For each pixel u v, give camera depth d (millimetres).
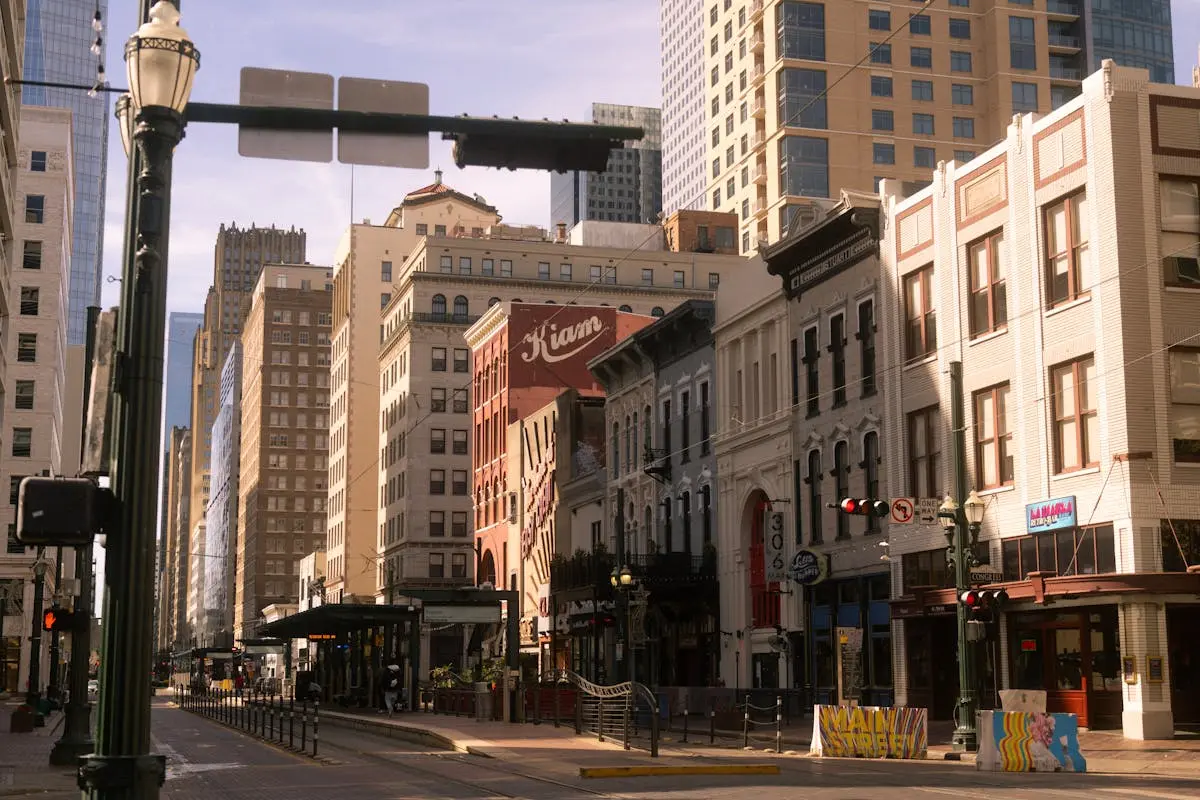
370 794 19641
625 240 113375
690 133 198625
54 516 8992
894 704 38344
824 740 26828
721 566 49781
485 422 86000
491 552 82312
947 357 37188
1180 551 29844
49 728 46625
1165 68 125938
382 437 117062
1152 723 28766
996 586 30484
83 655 27141
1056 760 23203
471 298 105500
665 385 55844
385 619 55969
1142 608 29172
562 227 116312
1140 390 30375
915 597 36000
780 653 44750
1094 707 31031
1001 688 34000
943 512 28031
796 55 114812
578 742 30656
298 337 181250
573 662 62656
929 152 116312
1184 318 30953
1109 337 30875
